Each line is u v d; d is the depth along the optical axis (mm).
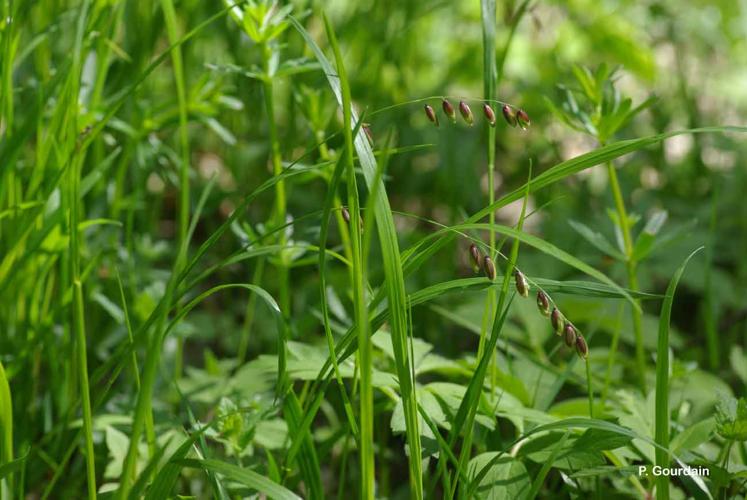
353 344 570
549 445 611
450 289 569
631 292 553
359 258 551
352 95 1022
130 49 773
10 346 680
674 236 668
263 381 693
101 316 760
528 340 750
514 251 565
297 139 934
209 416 719
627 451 621
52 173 655
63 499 677
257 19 646
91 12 655
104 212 755
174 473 563
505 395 642
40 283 664
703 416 687
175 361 752
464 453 572
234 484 601
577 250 934
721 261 967
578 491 617
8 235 669
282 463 626
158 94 1024
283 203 675
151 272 764
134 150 772
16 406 680
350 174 546
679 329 918
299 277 906
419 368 655
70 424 678
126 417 676
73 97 626
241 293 930
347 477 728
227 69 658
